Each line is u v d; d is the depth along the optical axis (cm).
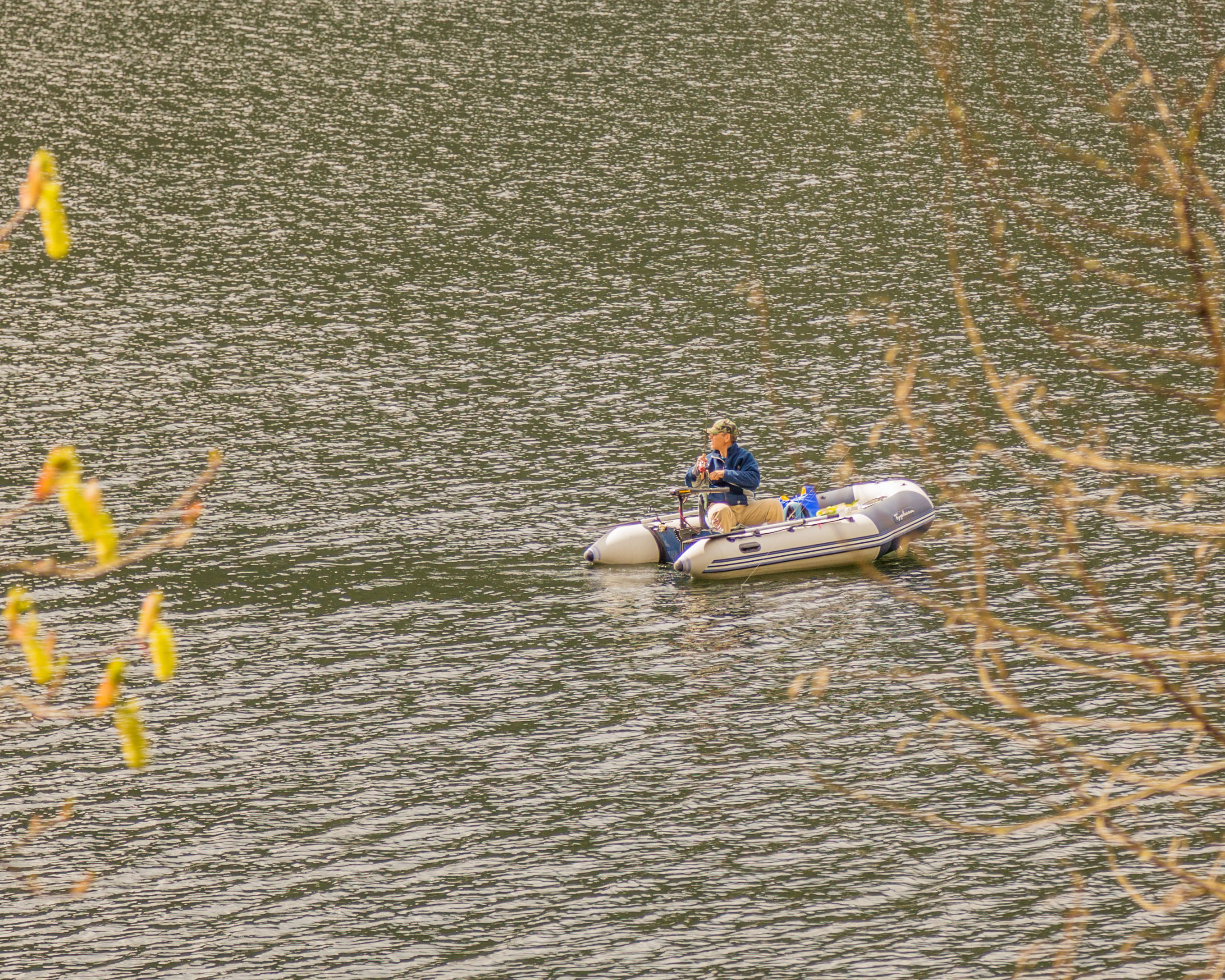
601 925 5141
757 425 9875
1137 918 5100
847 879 5372
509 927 5134
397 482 8956
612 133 17600
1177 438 9350
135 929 5131
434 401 10344
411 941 5066
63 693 6575
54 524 8288
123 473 9006
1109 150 16012
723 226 14512
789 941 5041
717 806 5816
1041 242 13662
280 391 10494
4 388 10412
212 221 14675
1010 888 5294
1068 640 2047
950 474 8869
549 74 19938
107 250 13750
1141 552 7794
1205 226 12912
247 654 6956
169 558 7875
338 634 7162
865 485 8462
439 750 6212
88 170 16150
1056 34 19850
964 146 2256
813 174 16038
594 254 13800
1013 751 6112
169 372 10831
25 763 6075
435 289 12875
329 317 12138
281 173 16225
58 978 4888
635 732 6334
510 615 7362
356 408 10200
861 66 19825
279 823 5725
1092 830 5597
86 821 5725
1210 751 6019
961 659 6869
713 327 11875
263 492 8769
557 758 6150
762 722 6406
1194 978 4775
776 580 7756
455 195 15562
